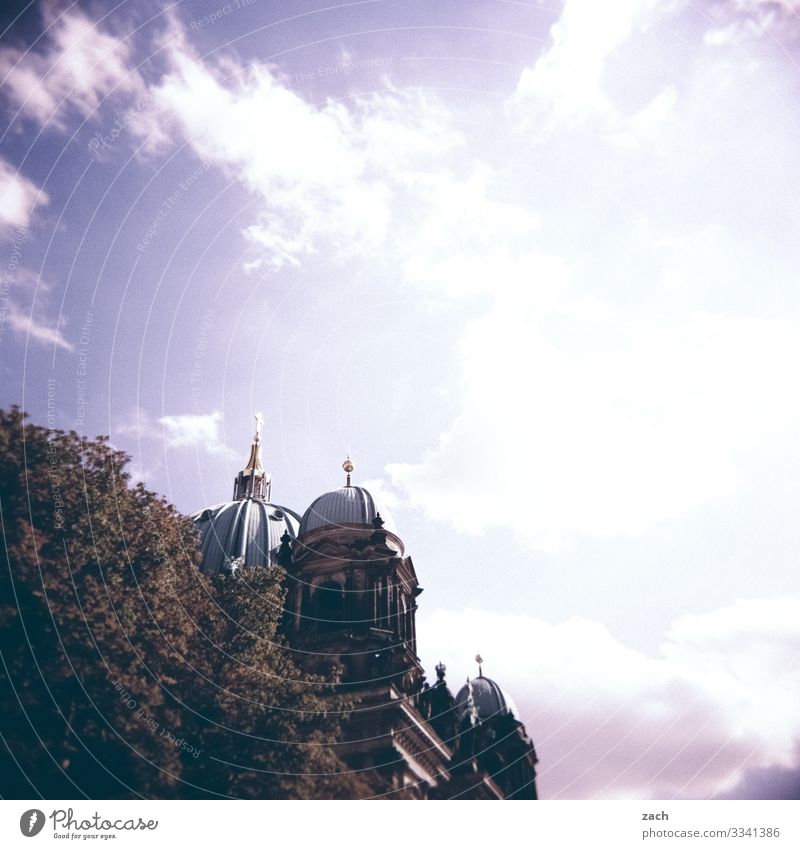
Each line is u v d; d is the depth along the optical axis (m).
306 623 62.06
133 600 43.81
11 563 41.00
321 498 69.81
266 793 41.78
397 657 59.84
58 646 40.34
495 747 66.69
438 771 56.41
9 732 38.34
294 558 67.06
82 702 40.19
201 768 42.38
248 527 76.12
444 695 63.66
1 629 39.88
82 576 42.31
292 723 45.44
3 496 42.69
